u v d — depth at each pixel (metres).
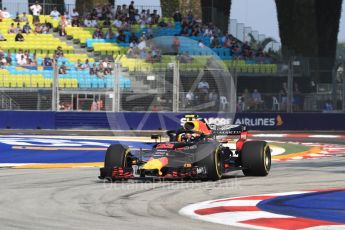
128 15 102.44
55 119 78.94
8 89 79.00
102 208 22.62
